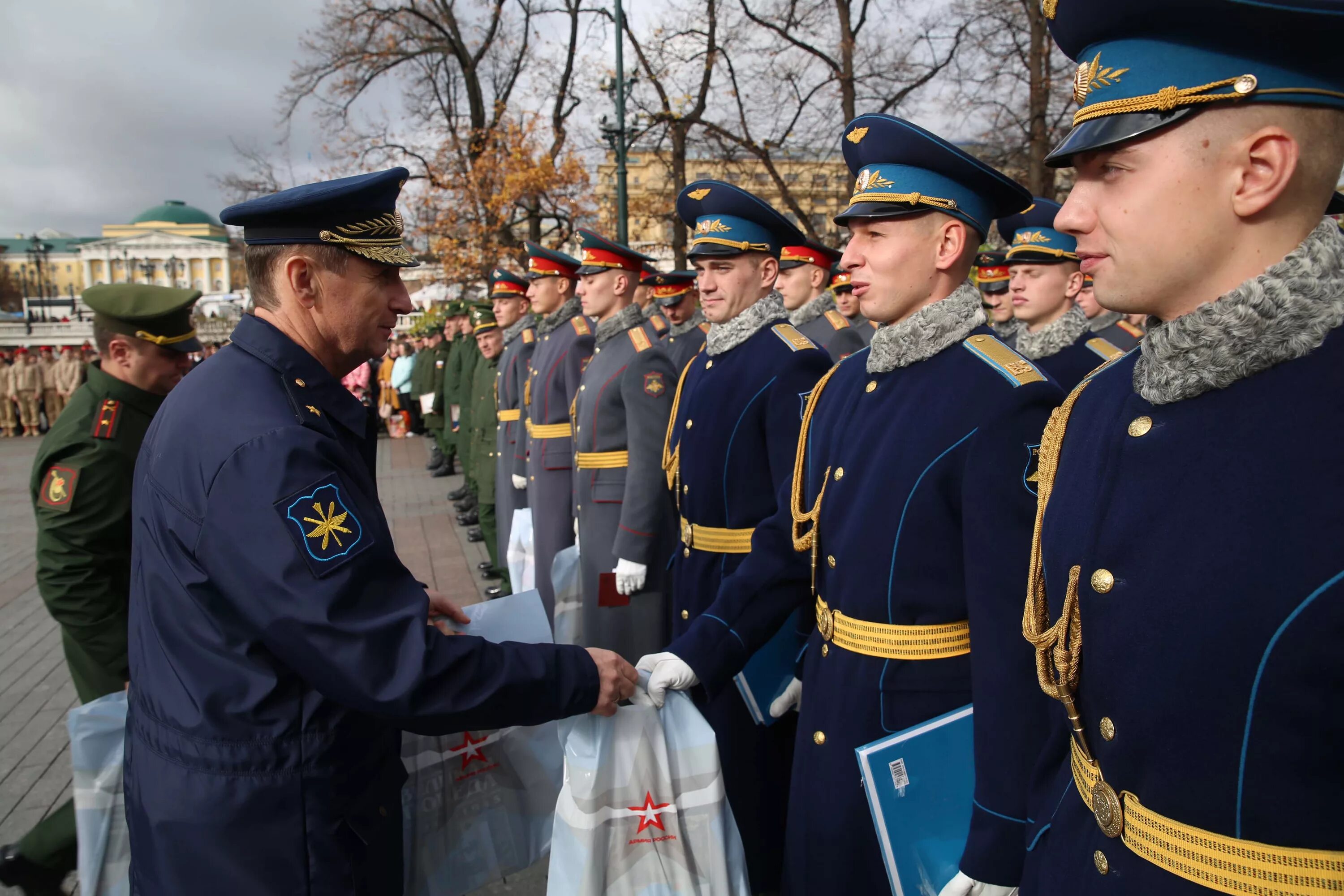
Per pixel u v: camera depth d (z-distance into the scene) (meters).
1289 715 0.93
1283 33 0.91
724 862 1.76
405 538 7.62
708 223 2.93
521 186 14.19
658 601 3.60
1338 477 0.92
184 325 2.56
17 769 3.49
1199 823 1.00
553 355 4.86
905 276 1.84
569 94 17.33
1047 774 1.36
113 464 2.43
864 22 13.92
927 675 1.75
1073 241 3.82
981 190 1.80
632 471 3.53
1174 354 1.03
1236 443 0.99
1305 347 0.95
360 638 1.38
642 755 1.74
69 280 87.06
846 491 1.87
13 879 2.21
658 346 3.72
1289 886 0.94
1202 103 0.96
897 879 1.60
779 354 2.74
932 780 1.64
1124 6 0.99
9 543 7.77
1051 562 1.21
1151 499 1.05
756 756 2.65
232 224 1.61
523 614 1.96
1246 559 0.95
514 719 1.56
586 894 1.65
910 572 1.75
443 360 11.34
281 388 1.52
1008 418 1.59
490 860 1.92
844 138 1.95
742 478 2.74
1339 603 0.90
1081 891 1.15
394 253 1.65
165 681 1.48
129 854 1.71
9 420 17.97
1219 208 0.99
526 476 5.45
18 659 4.75
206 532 1.41
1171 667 1.01
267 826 1.43
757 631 2.02
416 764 1.87
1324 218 1.01
